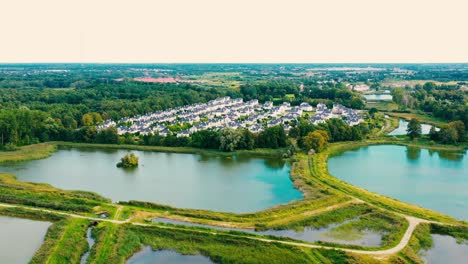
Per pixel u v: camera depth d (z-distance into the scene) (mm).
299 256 133625
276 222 160500
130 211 170500
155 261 134750
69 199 184625
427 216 163875
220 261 133875
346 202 180000
